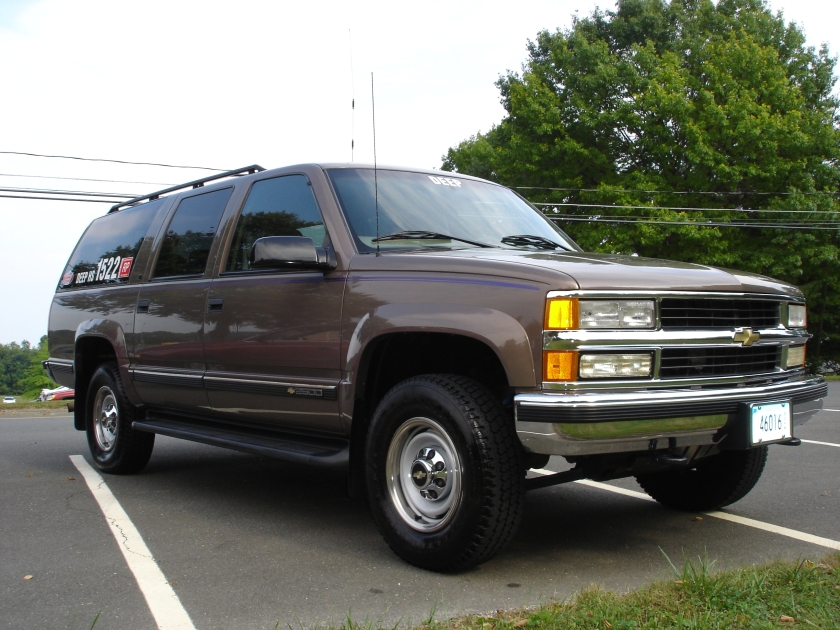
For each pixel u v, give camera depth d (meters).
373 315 3.73
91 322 6.07
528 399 3.13
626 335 3.22
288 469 6.27
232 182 5.07
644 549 3.90
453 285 3.49
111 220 6.54
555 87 27.50
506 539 3.33
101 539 4.15
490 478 3.26
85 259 6.66
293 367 4.18
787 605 2.76
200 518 4.61
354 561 3.72
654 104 25.09
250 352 4.44
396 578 3.45
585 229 26.42
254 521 4.53
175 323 5.07
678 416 3.26
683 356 3.38
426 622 2.81
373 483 3.72
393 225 4.21
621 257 3.93
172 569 3.62
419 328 3.49
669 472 4.70
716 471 4.51
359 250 4.00
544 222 5.07
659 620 2.66
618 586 3.30
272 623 2.93
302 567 3.63
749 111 25.25
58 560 3.78
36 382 88.62
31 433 9.01
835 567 3.21
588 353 3.15
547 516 4.63
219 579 3.46
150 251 5.62
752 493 5.27
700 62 27.03
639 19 29.78
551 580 3.39
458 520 3.33
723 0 30.12
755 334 3.60
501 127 30.41
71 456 7.00
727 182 25.92
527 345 3.17
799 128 26.11
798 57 29.06
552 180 27.02
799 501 5.02
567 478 3.68
